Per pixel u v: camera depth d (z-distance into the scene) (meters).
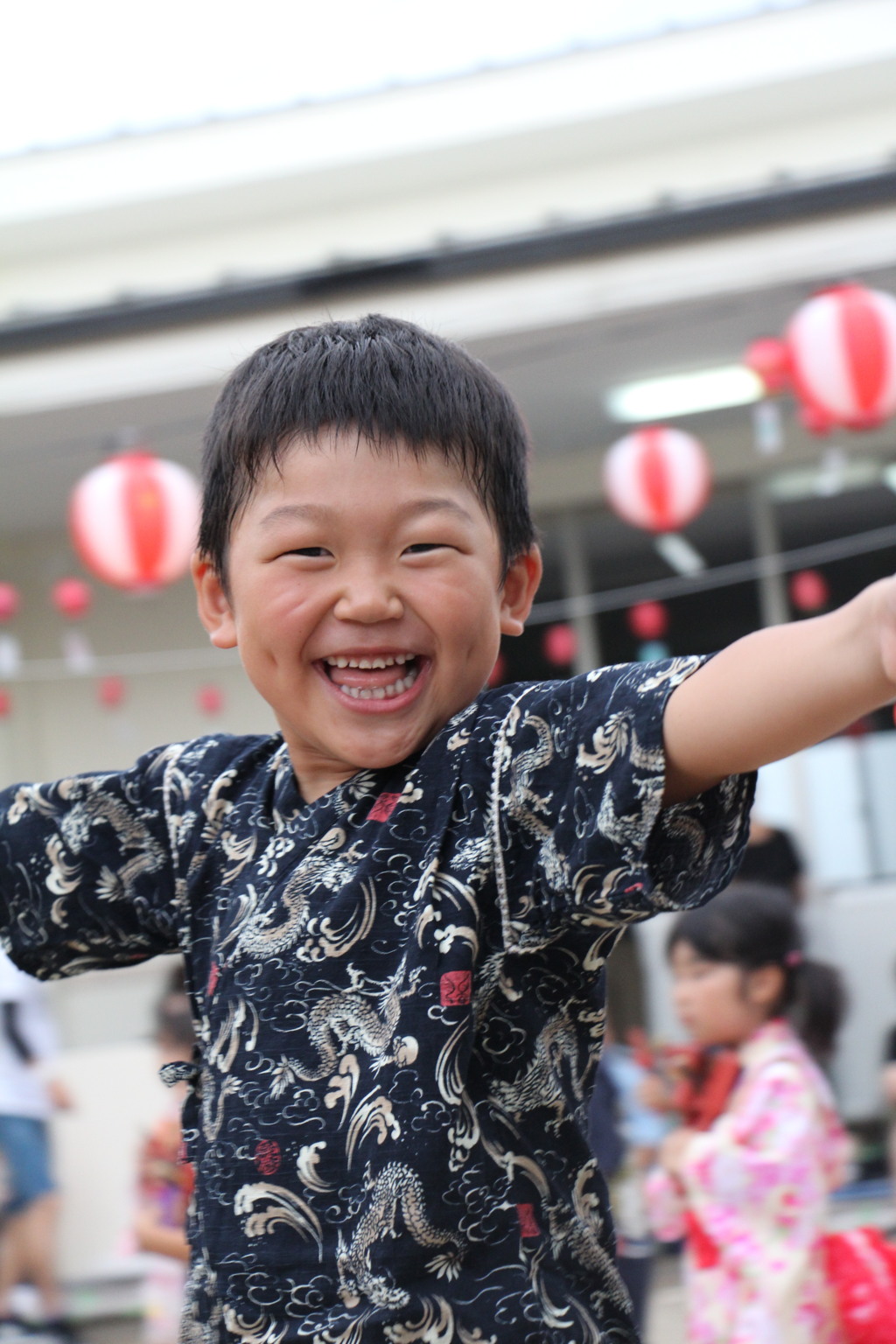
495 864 0.92
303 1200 0.91
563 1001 0.98
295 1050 0.94
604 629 6.74
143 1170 2.85
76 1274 4.39
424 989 0.91
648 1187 2.27
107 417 5.41
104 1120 4.52
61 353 5.12
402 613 0.95
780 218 4.78
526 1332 0.88
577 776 0.88
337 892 0.96
